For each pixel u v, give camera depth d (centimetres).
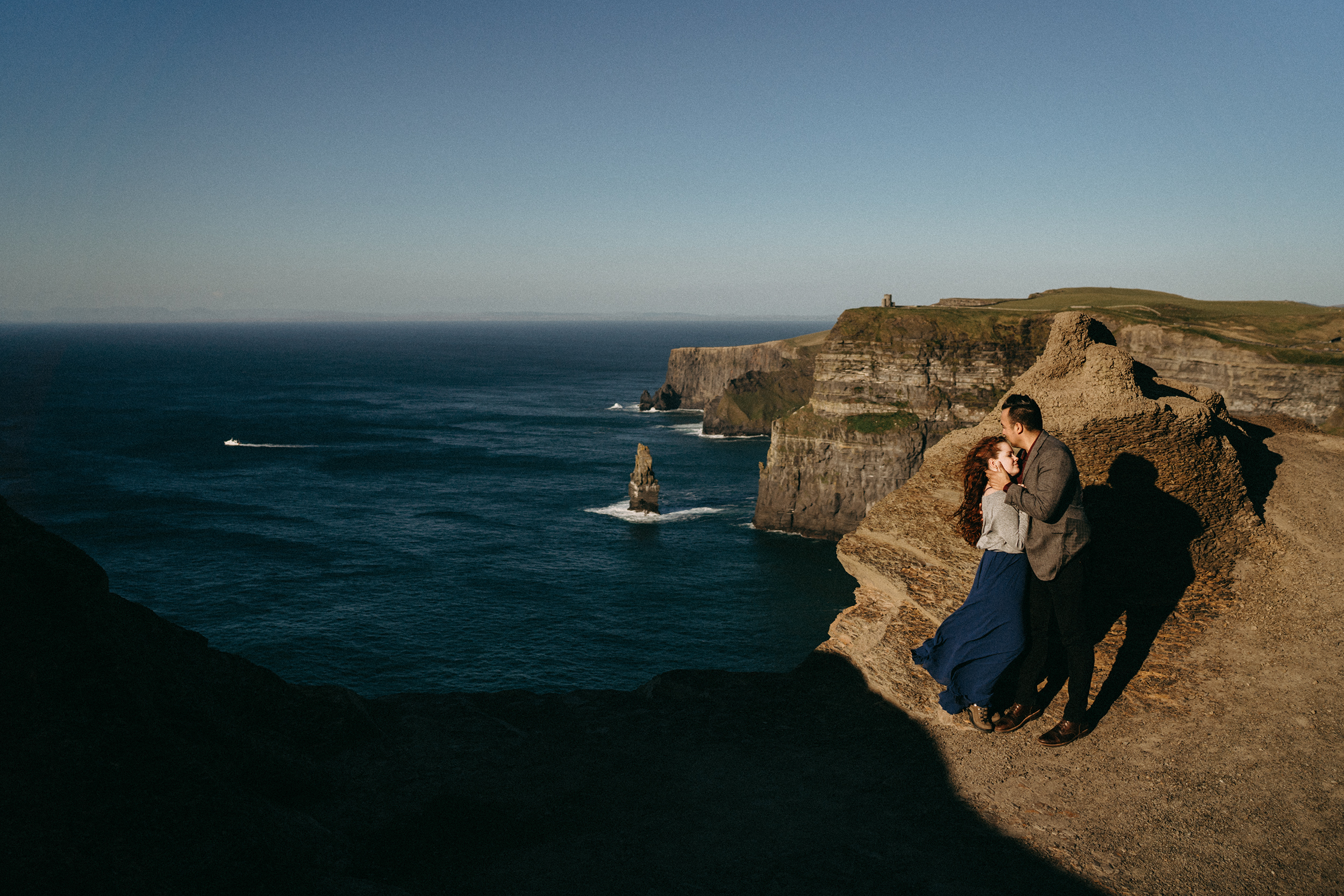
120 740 356
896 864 425
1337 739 488
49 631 365
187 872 330
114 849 319
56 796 321
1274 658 570
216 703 484
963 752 526
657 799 504
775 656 3928
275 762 477
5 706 337
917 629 642
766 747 564
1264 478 811
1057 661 610
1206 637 603
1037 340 7619
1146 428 657
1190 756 493
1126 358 695
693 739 582
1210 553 677
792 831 462
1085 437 667
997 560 532
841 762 535
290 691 580
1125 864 411
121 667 384
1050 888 399
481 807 494
